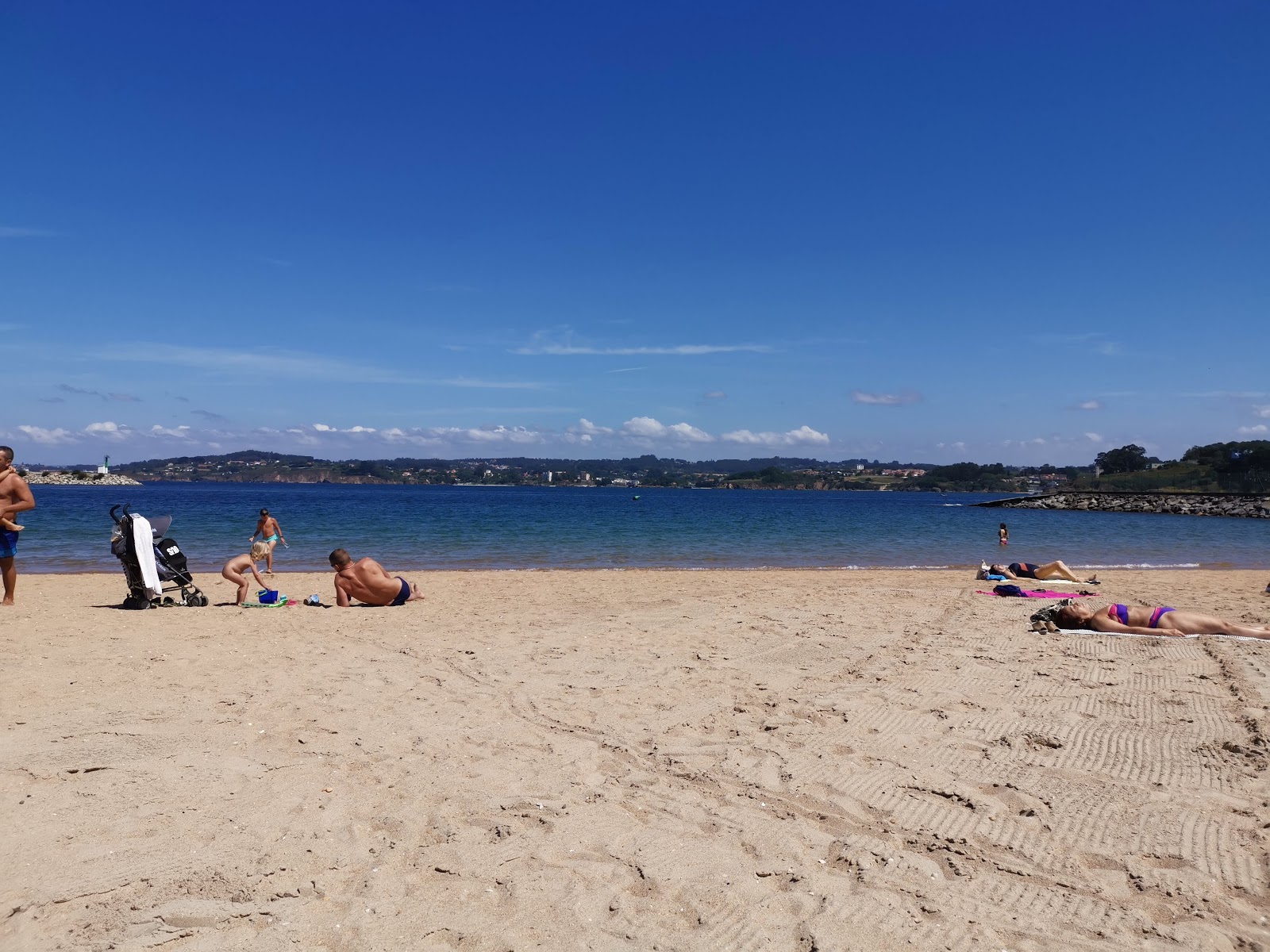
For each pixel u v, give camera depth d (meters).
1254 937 3.00
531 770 4.73
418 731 5.46
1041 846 3.76
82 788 4.35
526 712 5.95
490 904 3.24
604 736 5.37
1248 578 17.66
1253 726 5.32
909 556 24.95
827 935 3.02
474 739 5.29
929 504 96.75
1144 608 9.00
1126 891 3.35
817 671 7.21
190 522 36.31
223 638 8.80
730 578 17.27
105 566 19.03
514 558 23.19
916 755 4.98
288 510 52.28
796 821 4.04
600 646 8.42
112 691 6.36
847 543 30.09
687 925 3.10
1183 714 5.70
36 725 5.43
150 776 4.53
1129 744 5.10
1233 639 8.34
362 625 9.82
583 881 3.43
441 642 8.66
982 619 10.14
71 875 3.41
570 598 12.85
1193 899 3.27
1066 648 8.11
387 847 3.73
